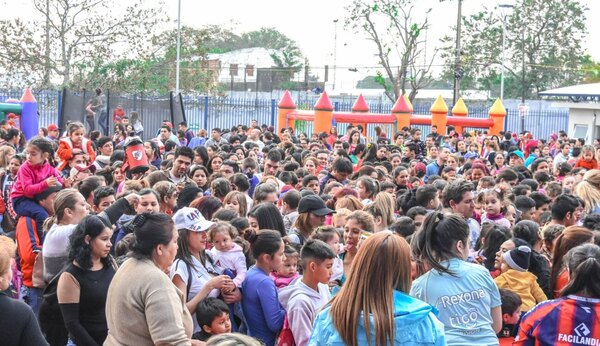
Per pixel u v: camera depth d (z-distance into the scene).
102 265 5.83
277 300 6.09
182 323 4.80
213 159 12.56
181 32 43.25
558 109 43.69
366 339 4.06
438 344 4.11
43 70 39.72
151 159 14.91
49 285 6.12
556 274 6.70
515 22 60.09
